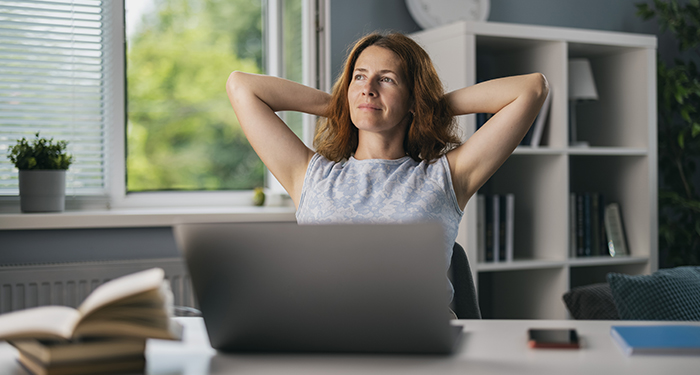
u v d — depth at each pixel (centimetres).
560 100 220
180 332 69
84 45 218
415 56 130
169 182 734
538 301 233
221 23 748
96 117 220
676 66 274
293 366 70
